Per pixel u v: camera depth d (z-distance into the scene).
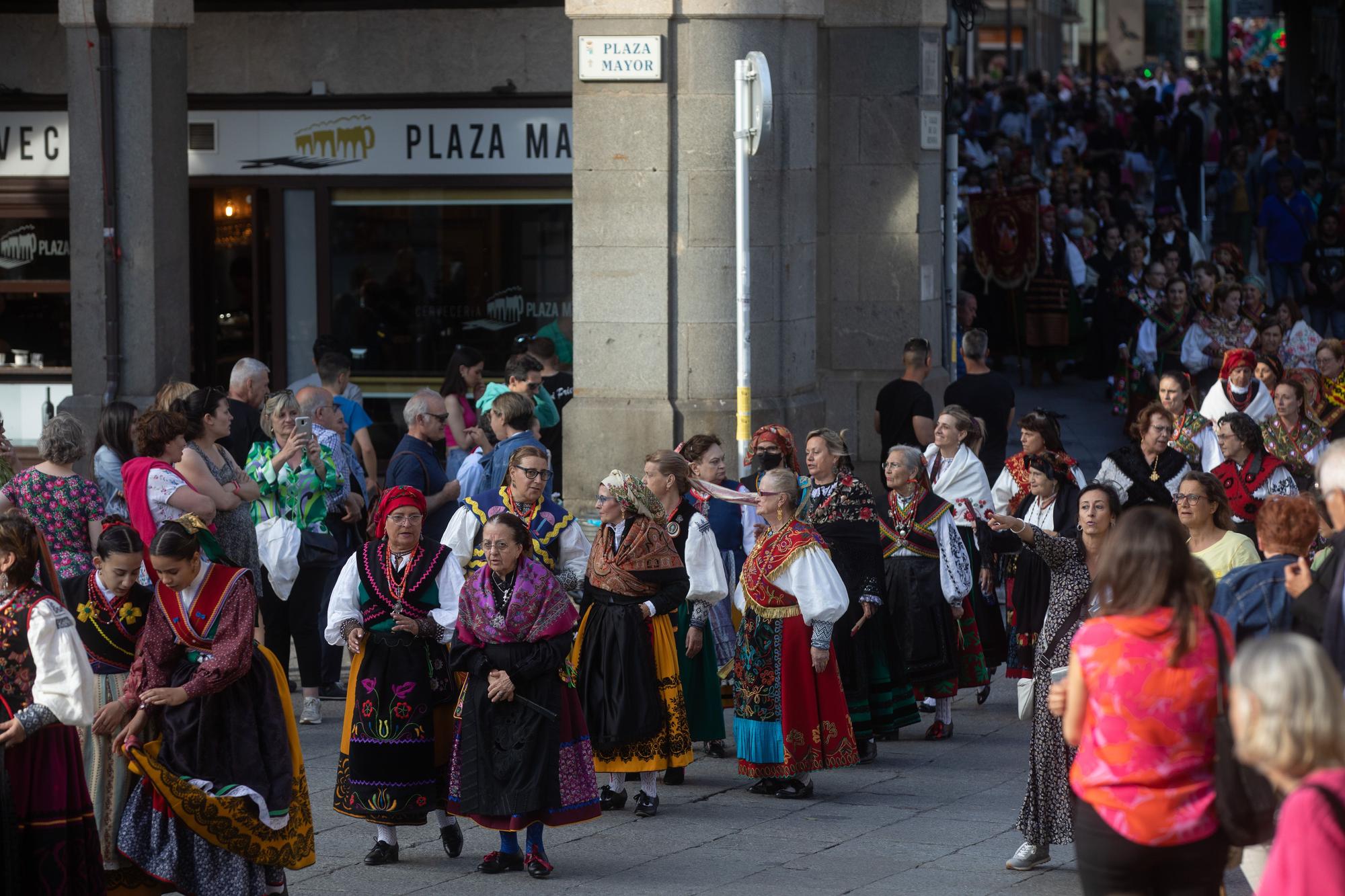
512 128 25.94
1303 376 20.05
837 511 15.67
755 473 18.22
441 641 12.67
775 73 22.25
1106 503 12.05
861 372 26.03
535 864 12.45
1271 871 6.88
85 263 23.80
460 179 26.11
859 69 25.59
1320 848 6.74
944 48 26.95
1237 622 10.79
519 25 25.72
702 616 14.80
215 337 27.38
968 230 38.69
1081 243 37.00
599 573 14.08
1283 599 10.71
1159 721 8.54
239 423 18.09
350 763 12.69
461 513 14.02
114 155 23.58
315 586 16.98
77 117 23.56
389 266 26.52
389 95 26.12
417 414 17.75
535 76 25.80
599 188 22.34
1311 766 6.95
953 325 28.47
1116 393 32.91
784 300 22.69
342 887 12.27
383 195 26.41
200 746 11.08
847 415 26.08
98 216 23.70
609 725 13.86
